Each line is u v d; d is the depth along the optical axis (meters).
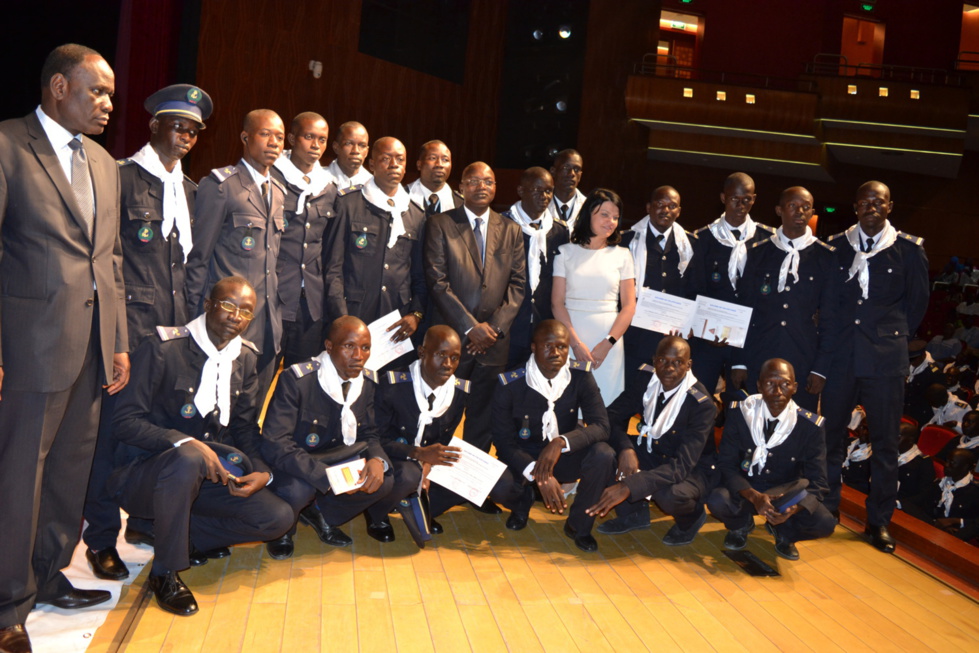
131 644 2.68
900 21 17.08
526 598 3.31
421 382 3.79
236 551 3.53
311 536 3.78
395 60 13.06
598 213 4.38
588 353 4.30
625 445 4.08
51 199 2.48
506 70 14.34
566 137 14.18
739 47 16.86
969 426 6.06
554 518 4.32
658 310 4.46
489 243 4.20
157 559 2.95
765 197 16.52
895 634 3.28
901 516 4.68
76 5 8.23
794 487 3.84
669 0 16.62
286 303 3.79
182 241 3.34
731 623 3.25
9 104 7.98
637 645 3.00
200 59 10.55
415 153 13.43
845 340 4.38
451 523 4.12
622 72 14.20
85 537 3.14
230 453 3.11
